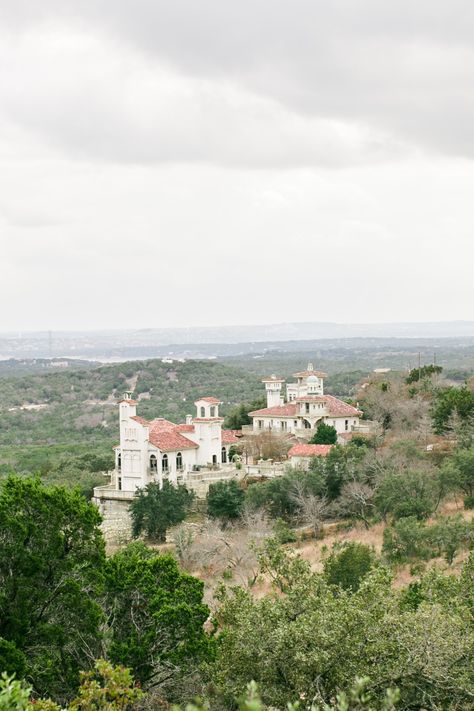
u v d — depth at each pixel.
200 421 125.50
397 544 81.69
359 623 39.75
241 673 41.19
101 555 50.78
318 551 91.81
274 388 155.88
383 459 112.62
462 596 49.44
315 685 38.81
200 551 94.62
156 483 114.00
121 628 50.72
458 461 105.25
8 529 47.44
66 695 45.72
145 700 46.66
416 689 39.47
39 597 47.28
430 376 165.88
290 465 121.12
